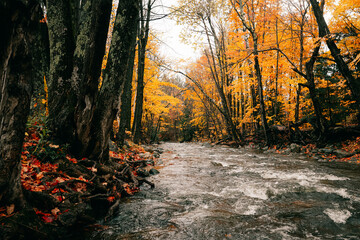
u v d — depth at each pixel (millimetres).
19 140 2031
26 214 2223
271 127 13508
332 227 2900
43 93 5016
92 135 4480
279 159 8883
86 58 3816
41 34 5090
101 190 3730
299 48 13477
